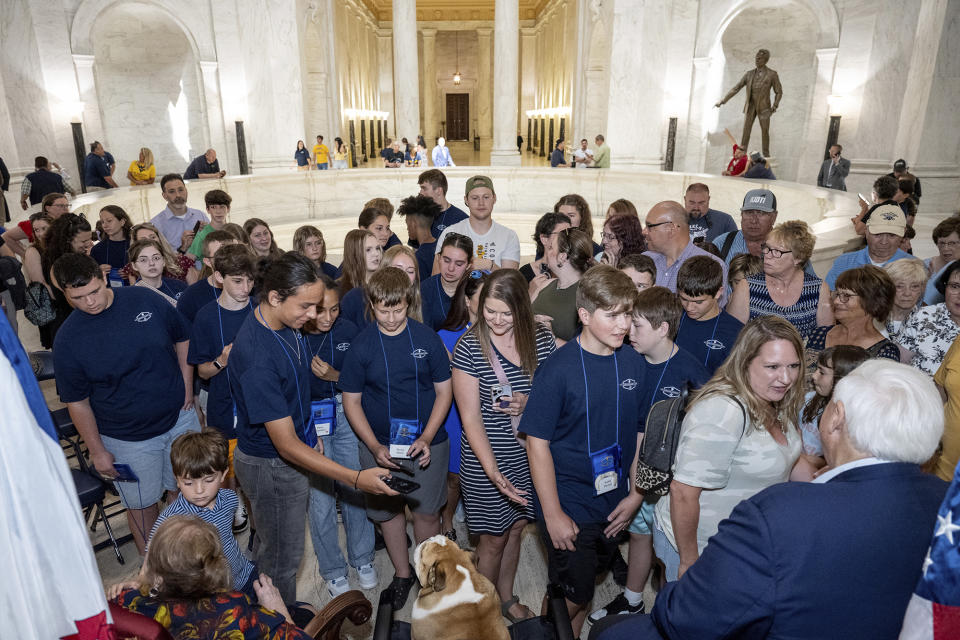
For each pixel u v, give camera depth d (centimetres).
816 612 107
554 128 2433
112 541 303
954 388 226
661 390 232
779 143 1630
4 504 74
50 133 1314
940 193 1141
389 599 186
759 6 1493
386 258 301
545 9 2602
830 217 659
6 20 1201
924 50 1116
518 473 249
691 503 179
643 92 1496
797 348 170
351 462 291
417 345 255
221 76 1467
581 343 214
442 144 1705
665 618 125
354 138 2262
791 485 117
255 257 293
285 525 243
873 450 113
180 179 602
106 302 258
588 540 218
